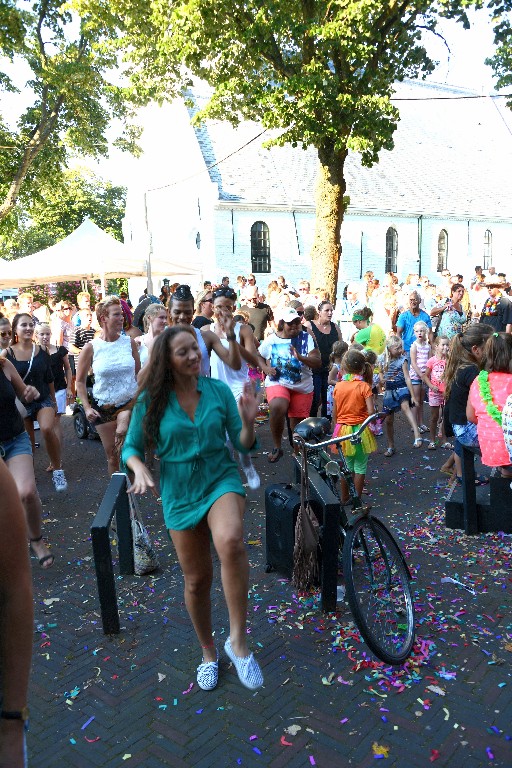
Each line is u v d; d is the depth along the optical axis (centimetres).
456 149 3788
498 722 287
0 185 2261
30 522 448
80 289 2898
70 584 452
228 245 2677
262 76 1380
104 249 1593
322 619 382
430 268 3316
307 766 265
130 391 552
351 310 1350
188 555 300
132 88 1531
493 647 346
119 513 459
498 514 505
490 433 481
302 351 724
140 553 457
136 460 293
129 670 341
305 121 1166
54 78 1947
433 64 1391
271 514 445
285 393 723
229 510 286
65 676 338
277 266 2786
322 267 1400
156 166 3189
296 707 303
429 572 442
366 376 536
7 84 2103
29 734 293
